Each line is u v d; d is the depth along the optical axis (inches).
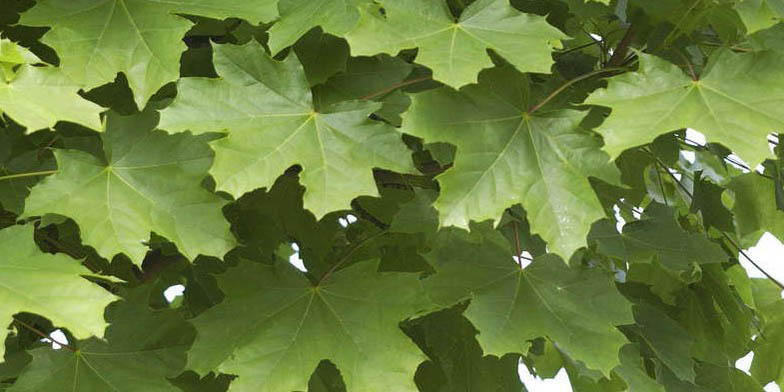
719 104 33.9
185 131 36.4
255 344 36.9
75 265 34.0
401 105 38.7
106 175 35.8
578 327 37.1
